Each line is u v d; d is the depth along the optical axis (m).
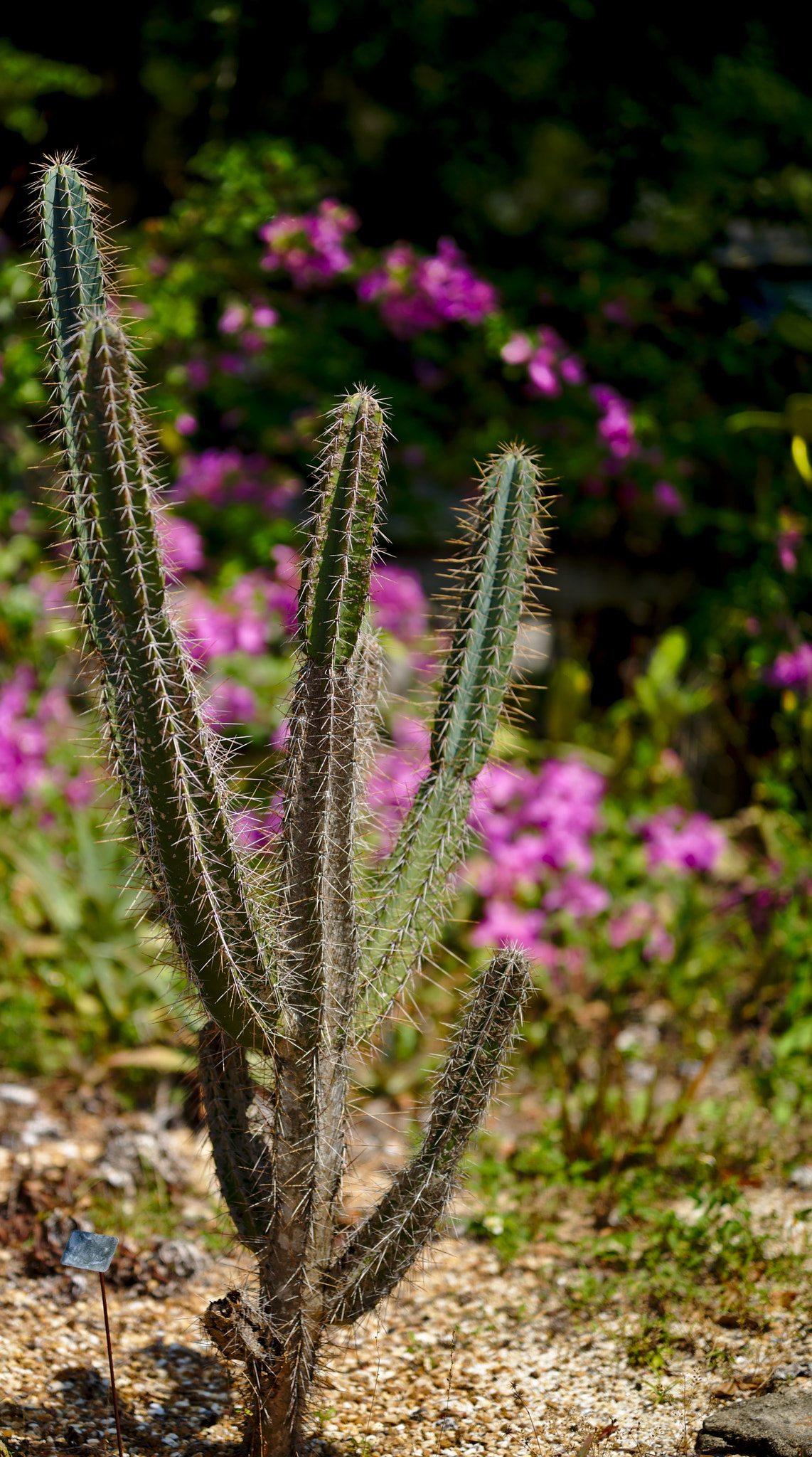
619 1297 2.51
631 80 5.96
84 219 1.68
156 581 1.60
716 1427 1.97
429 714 2.03
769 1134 3.30
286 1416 1.82
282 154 5.54
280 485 5.65
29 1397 2.07
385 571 4.92
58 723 4.41
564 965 3.97
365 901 1.90
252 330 5.44
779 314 5.91
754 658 5.02
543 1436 2.03
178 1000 1.87
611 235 6.15
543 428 5.75
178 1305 2.47
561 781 4.04
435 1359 2.31
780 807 4.65
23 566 5.05
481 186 6.17
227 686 4.40
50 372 1.71
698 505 6.11
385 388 5.70
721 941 4.39
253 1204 1.82
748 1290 2.44
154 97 6.76
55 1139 3.16
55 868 4.16
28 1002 3.71
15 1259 2.57
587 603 6.45
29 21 6.52
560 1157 3.01
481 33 5.95
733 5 5.91
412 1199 1.78
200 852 1.62
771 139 6.06
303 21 6.16
